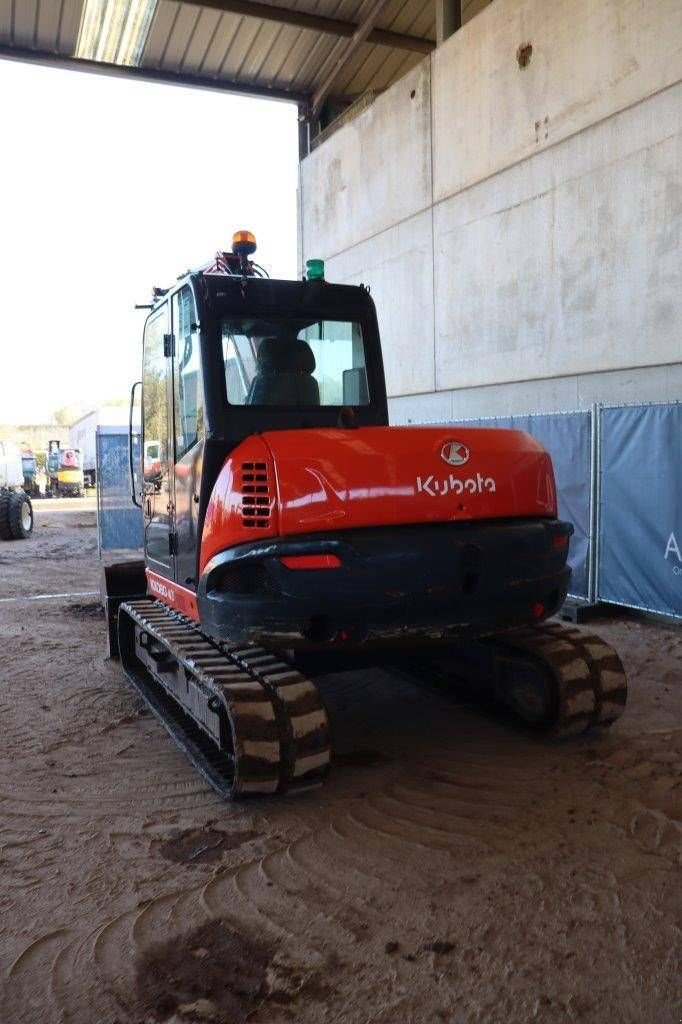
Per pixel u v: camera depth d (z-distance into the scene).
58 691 5.94
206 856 3.48
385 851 3.49
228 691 3.87
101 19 12.38
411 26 13.34
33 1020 2.49
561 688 4.46
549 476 4.43
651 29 7.58
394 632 3.91
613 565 7.71
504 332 9.91
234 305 4.29
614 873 3.26
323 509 3.76
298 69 14.13
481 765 4.39
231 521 3.83
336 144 13.62
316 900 3.12
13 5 11.98
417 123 11.36
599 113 8.25
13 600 9.95
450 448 4.02
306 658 4.52
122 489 13.68
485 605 4.07
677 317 7.55
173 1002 2.55
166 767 4.48
